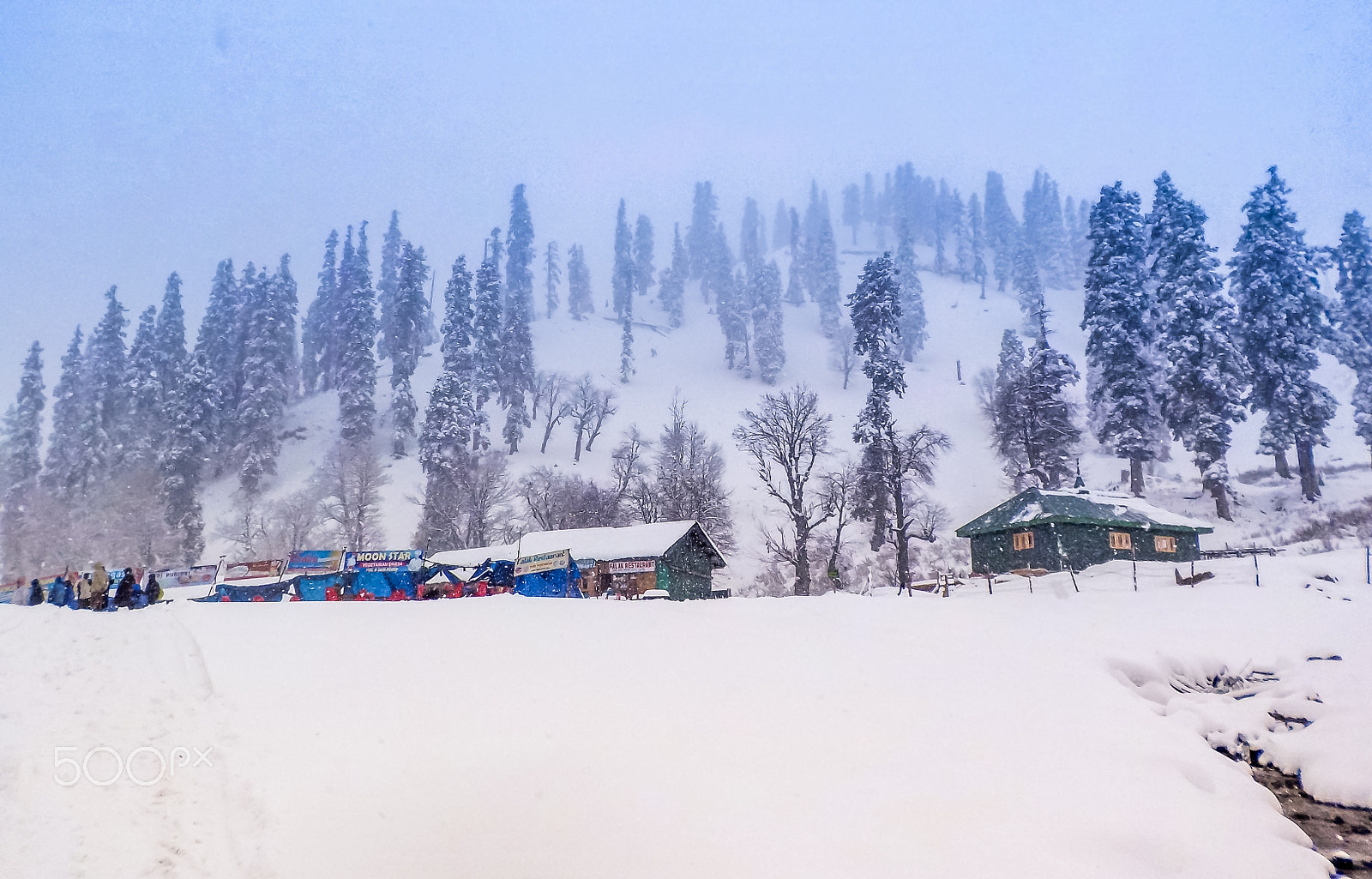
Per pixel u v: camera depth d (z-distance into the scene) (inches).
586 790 370.9
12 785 327.9
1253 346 2193.7
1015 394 2524.6
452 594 1272.1
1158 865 335.0
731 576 2485.2
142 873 283.0
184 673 482.0
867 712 472.1
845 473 2443.4
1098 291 2484.0
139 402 3275.1
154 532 2837.1
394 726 420.8
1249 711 523.8
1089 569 1267.2
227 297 4153.5
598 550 1533.0
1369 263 2770.7
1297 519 1957.4
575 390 4148.6
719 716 458.3
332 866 303.9
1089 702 501.7
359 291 3865.7
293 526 2790.4
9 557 2918.3
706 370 5162.4
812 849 333.4
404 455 3513.8
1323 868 350.6
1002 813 366.3
